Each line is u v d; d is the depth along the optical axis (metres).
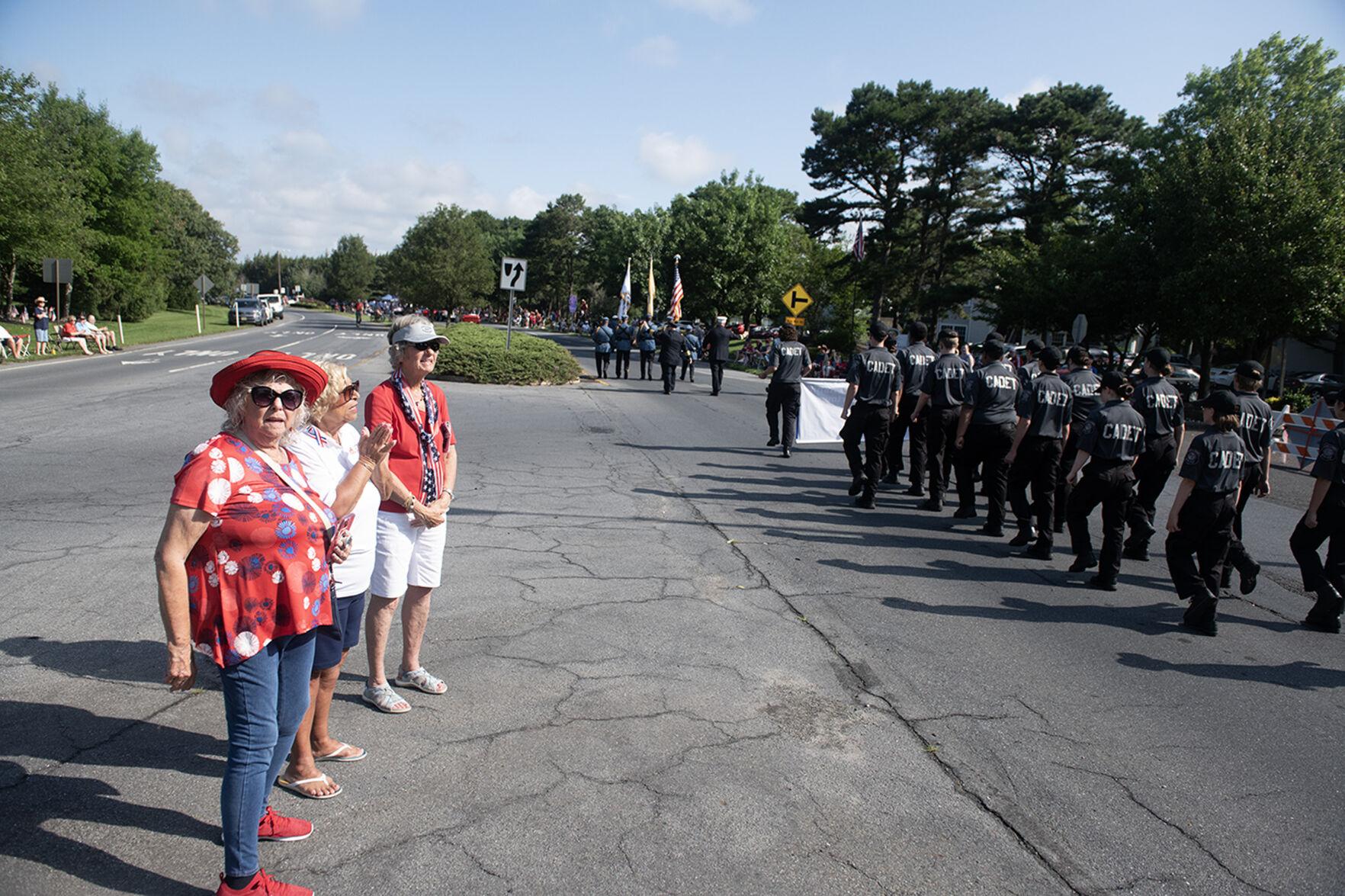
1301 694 4.92
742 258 50.31
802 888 2.96
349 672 4.62
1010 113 43.69
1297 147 27.77
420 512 4.00
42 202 35.94
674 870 3.02
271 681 2.76
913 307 50.12
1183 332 30.92
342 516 3.22
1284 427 16.73
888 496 10.20
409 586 4.23
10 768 3.48
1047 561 7.58
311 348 33.81
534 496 9.16
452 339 22.70
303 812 3.29
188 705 4.12
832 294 51.94
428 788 3.49
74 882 2.80
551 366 22.41
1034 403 7.51
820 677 4.77
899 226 46.44
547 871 2.98
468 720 4.09
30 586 5.70
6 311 46.09
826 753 3.93
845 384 12.81
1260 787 3.84
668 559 7.01
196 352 30.42
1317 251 26.45
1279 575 7.62
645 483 10.08
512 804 3.39
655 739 3.97
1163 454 7.71
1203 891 3.08
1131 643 5.61
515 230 132.25
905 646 5.32
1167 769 3.96
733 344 59.22
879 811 3.47
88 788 3.37
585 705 4.29
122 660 4.59
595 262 73.00
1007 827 3.41
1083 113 44.34
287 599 2.74
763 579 6.58
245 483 2.69
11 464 9.73
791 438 12.35
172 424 12.99
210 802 3.32
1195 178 28.72
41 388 17.59
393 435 3.98
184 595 2.60
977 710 4.46
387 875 2.92
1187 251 28.78
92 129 51.31
